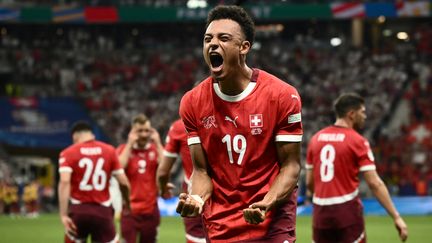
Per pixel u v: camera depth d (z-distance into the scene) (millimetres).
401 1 135000
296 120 15000
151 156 35906
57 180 124062
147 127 35469
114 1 145125
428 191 107062
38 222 84688
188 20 136750
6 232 69750
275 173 15336
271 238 15227
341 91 139625
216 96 15070
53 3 143875
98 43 152500
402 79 141875
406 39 159875
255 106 14930
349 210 26562
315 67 146750
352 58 148250
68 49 150375
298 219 84188
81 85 139250
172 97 138375
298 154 15195
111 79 142125
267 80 15125
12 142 119625
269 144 15094
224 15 14516
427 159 117625
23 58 143875
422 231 67812
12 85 136000
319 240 27250
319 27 159875
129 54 149500
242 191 15250
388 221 81812
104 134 126312
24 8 134250
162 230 69312
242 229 15266
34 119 121812
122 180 32062
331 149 26750
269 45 155000
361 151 26312
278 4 136750
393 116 132875
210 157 15375
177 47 154000
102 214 31547
